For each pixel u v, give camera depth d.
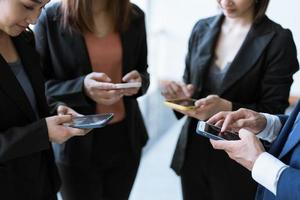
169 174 3.22
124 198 1.93
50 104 1.55
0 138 1.10
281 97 1.61
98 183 1.81
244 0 1.57
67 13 1.56
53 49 1.62
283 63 1.59
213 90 1.71
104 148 1.75
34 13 1.08
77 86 1.58
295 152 1.05
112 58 1.69
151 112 4.11
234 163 1.69
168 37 4.53
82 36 1.61
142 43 1.80
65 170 1.73
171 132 4.16
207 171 1.76
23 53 1.25
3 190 1.13
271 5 4.01
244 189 1.71
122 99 1.75
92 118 1.26
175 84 1.76
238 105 1.59
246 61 1.61
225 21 1.74
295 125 1.11
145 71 1.86
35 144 1.13
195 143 1.76
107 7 1.64
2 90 1.11
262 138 1.33
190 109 1.54
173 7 4.41
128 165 1.85
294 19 3.97
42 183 1.29
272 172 1.01
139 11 1.77
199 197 1.86
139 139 1.88
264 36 1.60
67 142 1.66
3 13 1.05
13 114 1.15
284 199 0.97
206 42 1.73
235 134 1.24
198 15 4.38
